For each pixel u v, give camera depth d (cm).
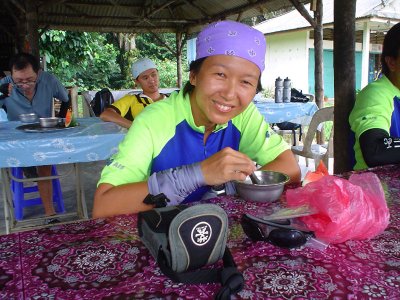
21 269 83
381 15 1052
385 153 170
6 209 310
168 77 1595
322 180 101
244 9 745
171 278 77
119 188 117
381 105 183
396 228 103
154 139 133
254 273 80
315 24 583
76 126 315
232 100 114
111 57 1609
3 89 364
